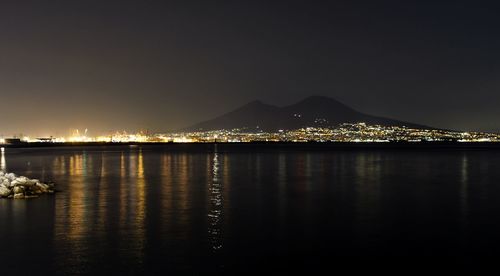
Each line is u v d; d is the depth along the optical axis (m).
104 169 75.31
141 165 86.56
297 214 31.52
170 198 39.19
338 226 27.59
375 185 50.16
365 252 22.17
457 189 46.34
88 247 22.80
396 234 25.66
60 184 50.78
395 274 19.25
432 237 25.00
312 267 19.98
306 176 61.62
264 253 21.97
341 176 61.66
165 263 20.42
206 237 24.75
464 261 20.84
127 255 21.52
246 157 122.56
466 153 149.25
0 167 80.69
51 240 24.06
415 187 48.06
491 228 27.17
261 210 33.06
